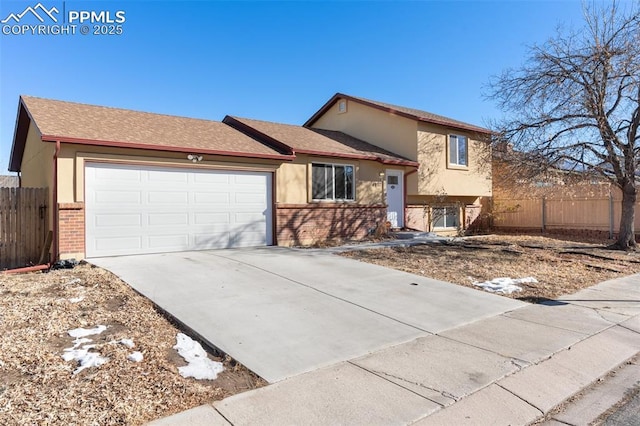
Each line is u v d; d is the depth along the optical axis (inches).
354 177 617.6
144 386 159.8
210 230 472.4
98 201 398.0
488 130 656.4
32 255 414.3
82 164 386.0
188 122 571.8
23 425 129.5
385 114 726.5
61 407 141.1
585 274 400.8
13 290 272.8
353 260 432.5
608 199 692.1
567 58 511.2
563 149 525.3
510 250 530.0
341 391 164.2
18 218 407.5
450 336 232.2
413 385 171.6
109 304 253.8
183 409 147.0
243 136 573.3
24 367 168.2
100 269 337.7
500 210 836.0
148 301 263.7
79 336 203.3
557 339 232.1
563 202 752.3
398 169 689.6
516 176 569.0
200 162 458.0
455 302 297.7
